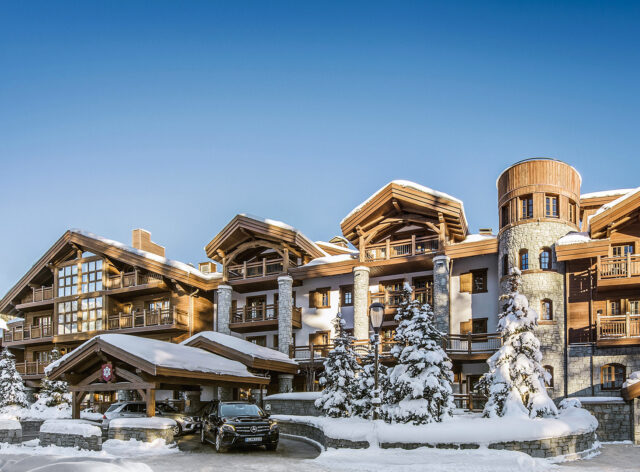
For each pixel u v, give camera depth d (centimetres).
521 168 3028
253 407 2198
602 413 2244
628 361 2662
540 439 1688
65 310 4384
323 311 3719
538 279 2883
